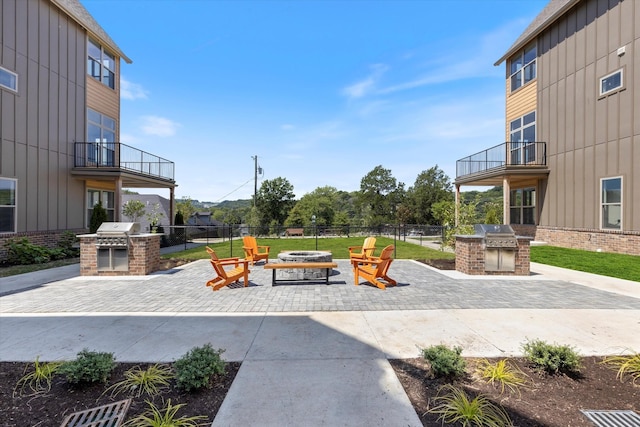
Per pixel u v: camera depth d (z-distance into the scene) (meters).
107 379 2.95
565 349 3.08
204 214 45.69
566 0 14.60
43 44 12.20
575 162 13.66
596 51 12.70
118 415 2.41
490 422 2.30
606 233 12.16
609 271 8.62
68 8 13.05
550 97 15.12
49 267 9.48
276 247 15.77
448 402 2.56
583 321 4.57
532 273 8.38
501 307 5.30
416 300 5.76
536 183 16.19
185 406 2.54
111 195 17.16
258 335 4.06
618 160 11.76
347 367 3.17
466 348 3.62
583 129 13.28
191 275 8.19
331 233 24.84
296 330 4.24
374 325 4.43
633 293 6.25
